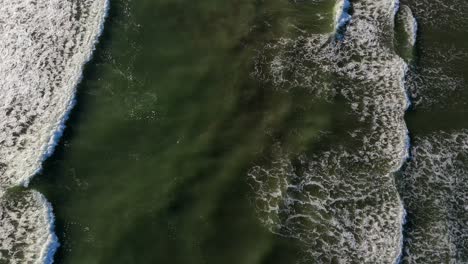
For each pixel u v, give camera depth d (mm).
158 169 10281
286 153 10555
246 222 9664
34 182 10094
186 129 10852
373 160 10555
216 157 10453
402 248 9469
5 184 10125
